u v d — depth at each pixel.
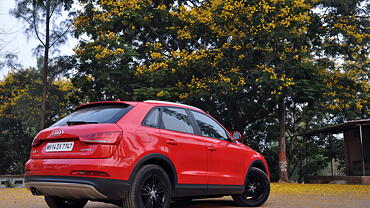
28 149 30.89
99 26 19.00
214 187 5.88
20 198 8.99
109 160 4.44
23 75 29.08
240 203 6.79
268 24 16.30
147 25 19.73
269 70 16.27
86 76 19.34
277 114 20.39
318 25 20.16
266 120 26.22
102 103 5.28
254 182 6.96
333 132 21.55
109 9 19.11
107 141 4.48
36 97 27.66
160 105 5.50
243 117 20.70
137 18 18.70
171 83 18.92
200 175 5.63
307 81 16.92
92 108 5.31
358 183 16.73
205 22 18.36
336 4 19.28
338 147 27.08
